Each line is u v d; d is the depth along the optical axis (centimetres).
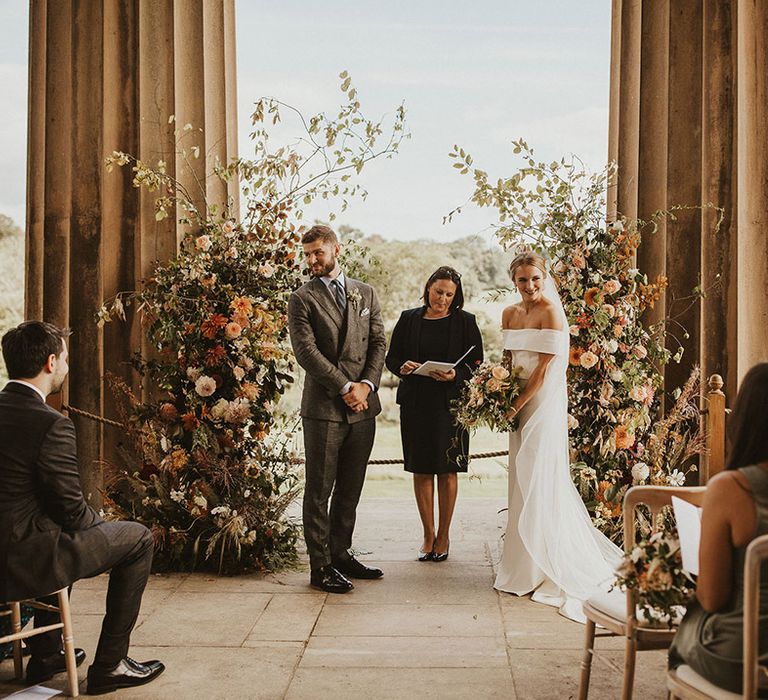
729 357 533
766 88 507
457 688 338
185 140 573
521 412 470
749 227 513
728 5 527
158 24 571
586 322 490
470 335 518
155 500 499
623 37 559
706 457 524
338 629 405
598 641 389
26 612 362
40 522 315
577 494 470
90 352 571
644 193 548
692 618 244
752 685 213
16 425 312
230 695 332
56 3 571
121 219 570
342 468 481
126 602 337
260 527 499
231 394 512
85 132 569
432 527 526
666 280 512
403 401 519
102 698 329
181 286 512
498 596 455
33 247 585
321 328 467
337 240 479
